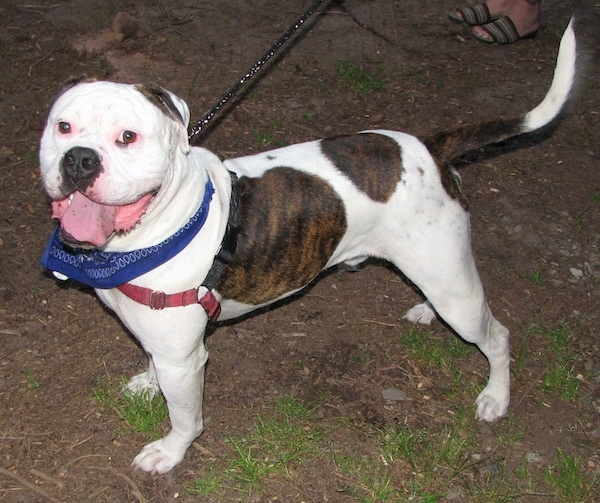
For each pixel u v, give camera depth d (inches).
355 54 109.2
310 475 59.9
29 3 113.0
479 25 114.5
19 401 62.7
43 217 78.6
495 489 59.7
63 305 70.7
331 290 76.1
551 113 56.7
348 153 56.1
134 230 47.4
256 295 55.6
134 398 62.3
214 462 60.2
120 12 110.0
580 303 76.2
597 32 119.6
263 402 65.1
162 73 100.8
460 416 64.9
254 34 110.8
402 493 59.4
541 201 87.1
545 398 67.4
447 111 99.7
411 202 55.5
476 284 59.1
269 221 53.8
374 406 65.7
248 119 94.5
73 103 44.2
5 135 88.2
